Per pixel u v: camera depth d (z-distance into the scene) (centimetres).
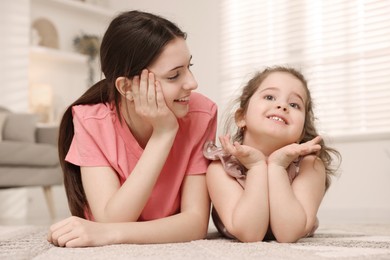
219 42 453
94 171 119
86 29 517
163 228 106
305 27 403
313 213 113
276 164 112
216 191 118
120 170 121
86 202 130
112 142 122
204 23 463
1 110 394
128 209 107
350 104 373
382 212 340
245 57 436
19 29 448
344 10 381
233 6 447
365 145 357
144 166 109
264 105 120
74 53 489
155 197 124
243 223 108
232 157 120
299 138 126
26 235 146
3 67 439
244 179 118
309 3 401
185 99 115
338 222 249
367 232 156
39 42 471
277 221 109
